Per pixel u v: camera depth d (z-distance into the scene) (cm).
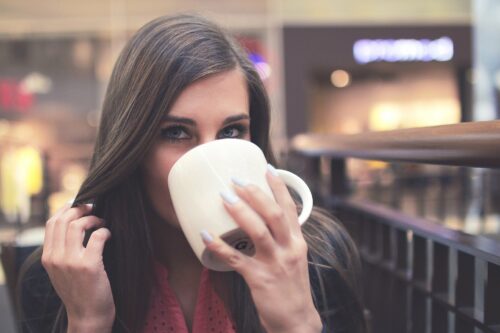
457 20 545
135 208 76
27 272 84
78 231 68
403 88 567
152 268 78
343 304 81
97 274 67
